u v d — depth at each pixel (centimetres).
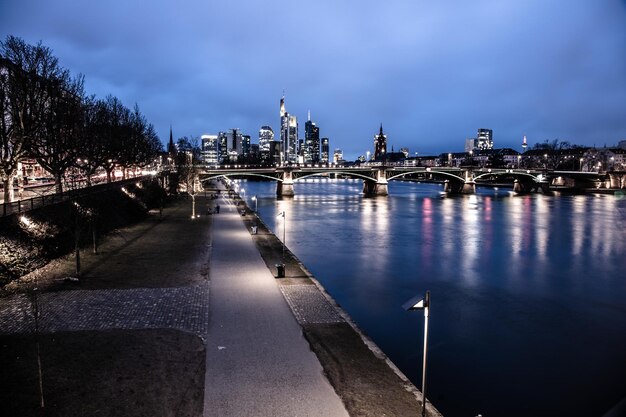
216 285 3078
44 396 1582
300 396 1633
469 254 5762
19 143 4731
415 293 3966
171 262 3775
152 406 1536
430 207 11781
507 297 3956
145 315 2425
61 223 3997
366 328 3088
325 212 10381
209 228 6028
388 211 10725
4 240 3130
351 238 6794
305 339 2161
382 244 6338
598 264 5312
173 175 12519
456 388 2297
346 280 4356
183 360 1891
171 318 2389
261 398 1611
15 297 2692
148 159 12131
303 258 5322
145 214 7269
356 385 1734
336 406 1578
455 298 3875
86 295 2758
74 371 1769
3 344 2006
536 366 2612
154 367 1819
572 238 7069
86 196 4844
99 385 1666
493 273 4797
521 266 5153
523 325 3275
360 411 1555
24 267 3186
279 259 4050
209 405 1554
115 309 2511
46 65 5078
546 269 5028
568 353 2817
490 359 2673
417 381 2338
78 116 6222
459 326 3203
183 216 7431
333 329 2303
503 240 6831
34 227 3594
